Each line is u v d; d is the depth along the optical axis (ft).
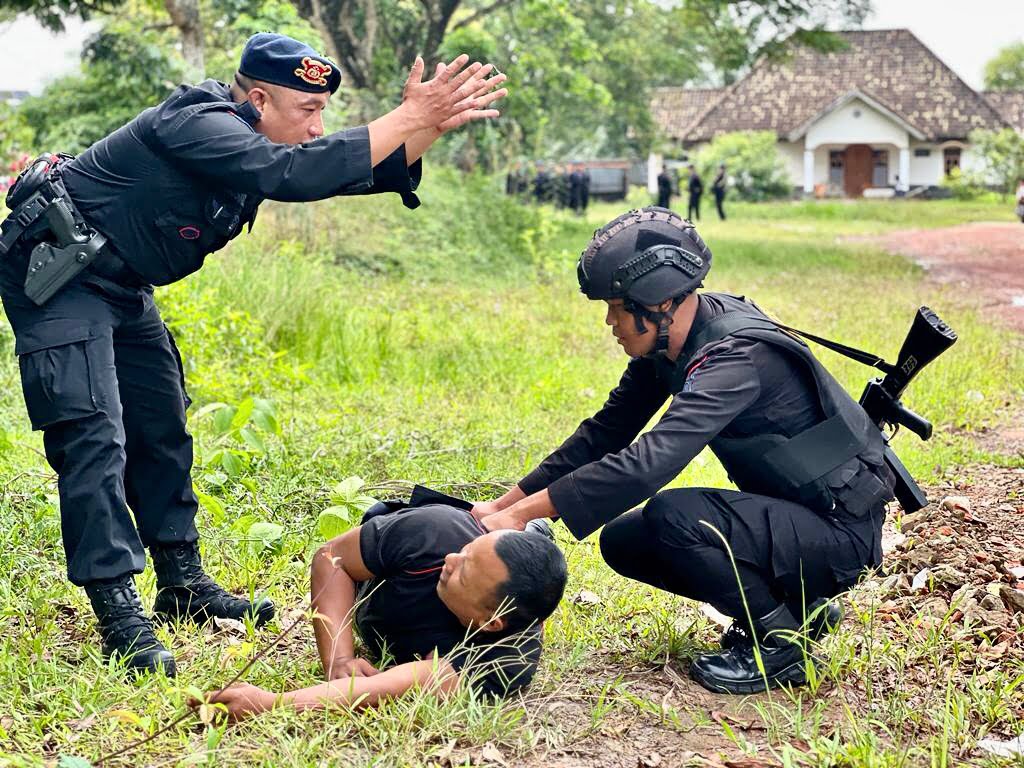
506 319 35.65
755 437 10.50
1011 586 13.43
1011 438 22.58
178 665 11.07
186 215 10.88
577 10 114.93
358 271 45.57
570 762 9.50
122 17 64.59
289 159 10.41
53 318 10.93
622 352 31.32
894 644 11.79
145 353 11.82
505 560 9.62
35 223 10.85
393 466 18.11
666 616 12.23
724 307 10.62
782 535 10.47
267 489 16.15
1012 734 10.08
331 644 10.25
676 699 10.70
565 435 21.17
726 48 90.07
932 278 57.41
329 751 9.25
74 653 11.30
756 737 10.05
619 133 173.37
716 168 162.40
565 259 50.85
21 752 9.15
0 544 13.48
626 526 11.36
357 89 65.57
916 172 176.04
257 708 9.66
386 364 27.86
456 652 10.07
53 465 11.21
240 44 54.08
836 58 182.19
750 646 10.92
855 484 10.52
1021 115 206.18
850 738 9.77
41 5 56.13
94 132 59.26
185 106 10.72
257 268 30.27
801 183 176.96
